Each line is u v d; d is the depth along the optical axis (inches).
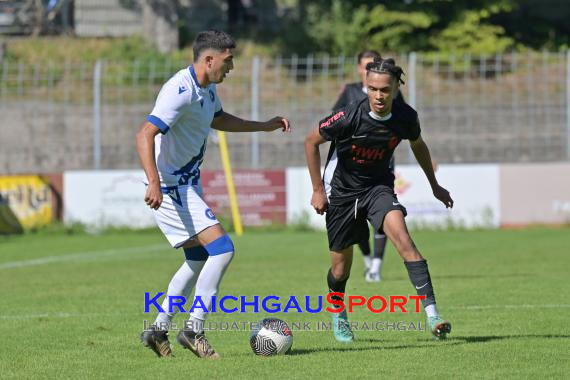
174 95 771.4
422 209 2358.5
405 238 811.4
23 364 802.2
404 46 3850.9
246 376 724.0
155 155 795.4
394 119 826.8
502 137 3110.2
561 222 2380.7
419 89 3282.5
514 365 754.8
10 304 1194.6
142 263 1721.2
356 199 853.8
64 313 1111.0
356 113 826.8
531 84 3193.9
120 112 3011.8
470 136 3097.9
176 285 829.2
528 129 3171.8
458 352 815.7
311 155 855.7
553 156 3127.5
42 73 3464.6
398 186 2354.8
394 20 3833.7
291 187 2404.0
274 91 3304.6
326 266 1626.5
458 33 3826.3
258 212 2399.1
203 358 807.7
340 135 834.2
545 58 3046.3
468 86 3080.7
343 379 709.3
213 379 715.4
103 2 4232.3
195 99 782.5
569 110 2507.4
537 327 953.5
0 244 2170.3
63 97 3353.8
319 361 784.3
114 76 3088.1
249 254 1852.9
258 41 4013.3
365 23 3885.3
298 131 3019.2
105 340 923.4
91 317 1078.4
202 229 792.3
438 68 3398.1
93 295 1277.1
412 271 804.6
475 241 2065.7
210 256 794.2
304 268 1594.5
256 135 2482.8
